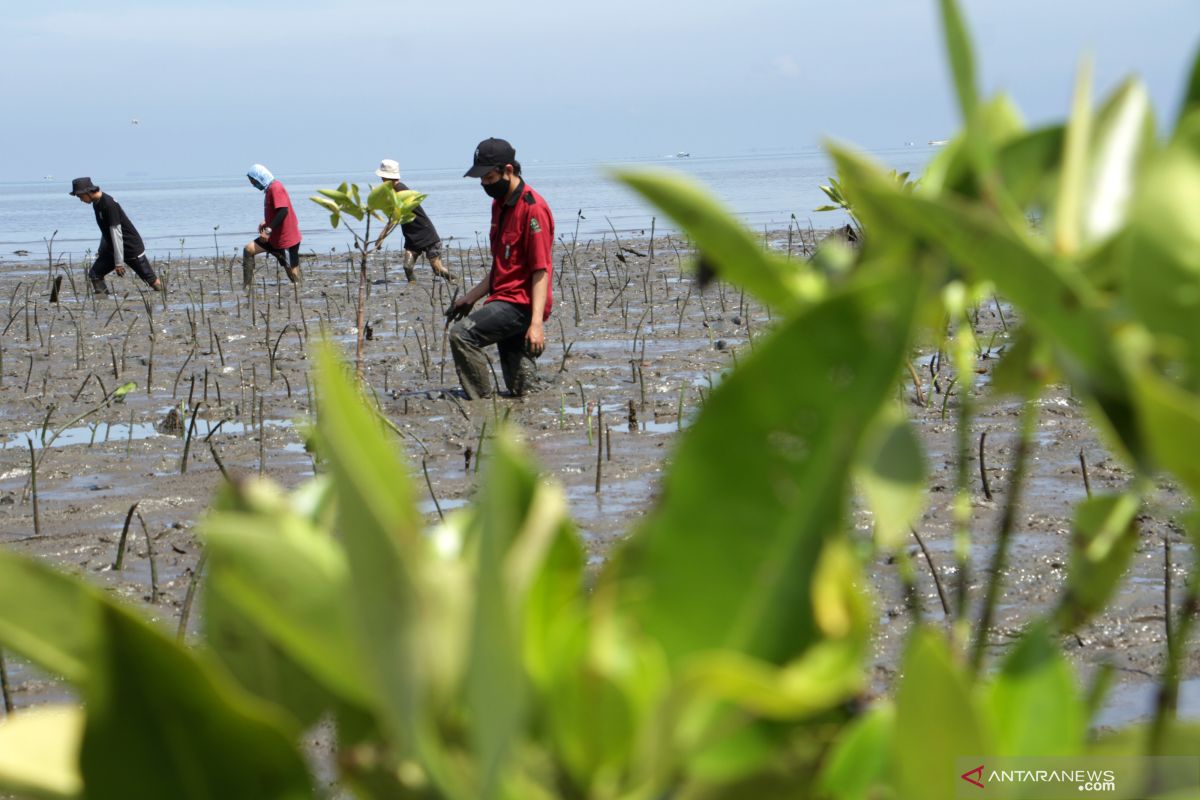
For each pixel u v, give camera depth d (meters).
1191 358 0.86
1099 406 0.89
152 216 80.12
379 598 0.74
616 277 22.48
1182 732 1.02
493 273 11.02
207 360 14.09
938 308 1.10
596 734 0.81
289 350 14.66
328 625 0.88
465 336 10.92
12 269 29.97
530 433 9.77
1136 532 1.23
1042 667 1.07
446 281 23.12
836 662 0.80
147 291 22.91
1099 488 7.56
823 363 0.79
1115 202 1.09
